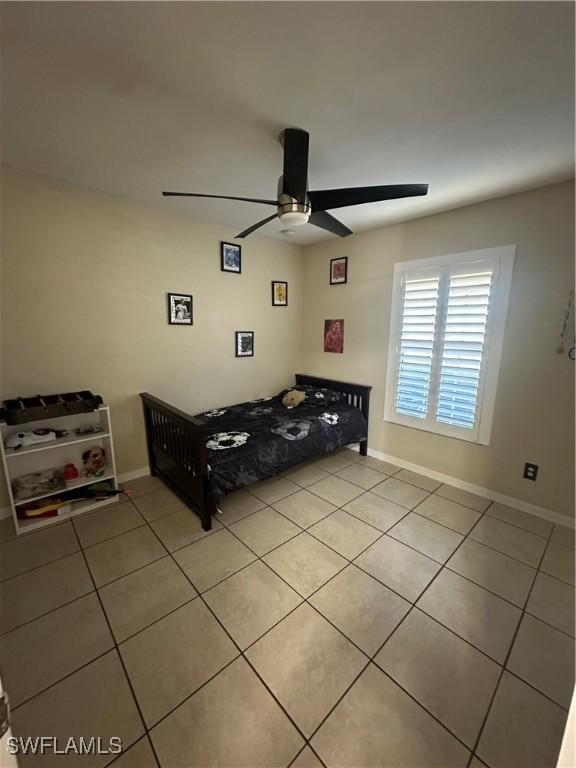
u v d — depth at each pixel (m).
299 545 2.18
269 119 1.60
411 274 3.06
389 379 3.36
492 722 1.23
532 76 1.29
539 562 2.04
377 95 1.42
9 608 1.69
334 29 1.09
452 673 1.40
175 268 3.00
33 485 2.43
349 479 3.09
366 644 1.52
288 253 3.94
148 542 2.20
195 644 1.52
